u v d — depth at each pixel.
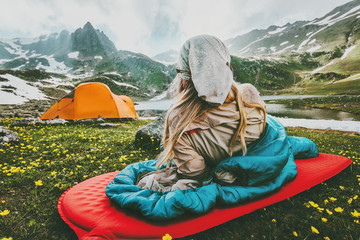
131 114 16.36
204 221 1.85
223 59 1.63
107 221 1.84
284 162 2.00
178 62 1.85
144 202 1.85
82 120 12.91
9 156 4.75
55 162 4.37
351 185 3.00
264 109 1.95
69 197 2.35
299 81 152.88
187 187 1.99
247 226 2.09
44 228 2.14
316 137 8.78
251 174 1.96
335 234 1.96
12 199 2.76
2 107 38.28
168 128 1.99
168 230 1.74
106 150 5.56
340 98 48.47
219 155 1.97
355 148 6.50
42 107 43.56
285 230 2.06
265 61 183.75
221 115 1.76
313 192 2.73
